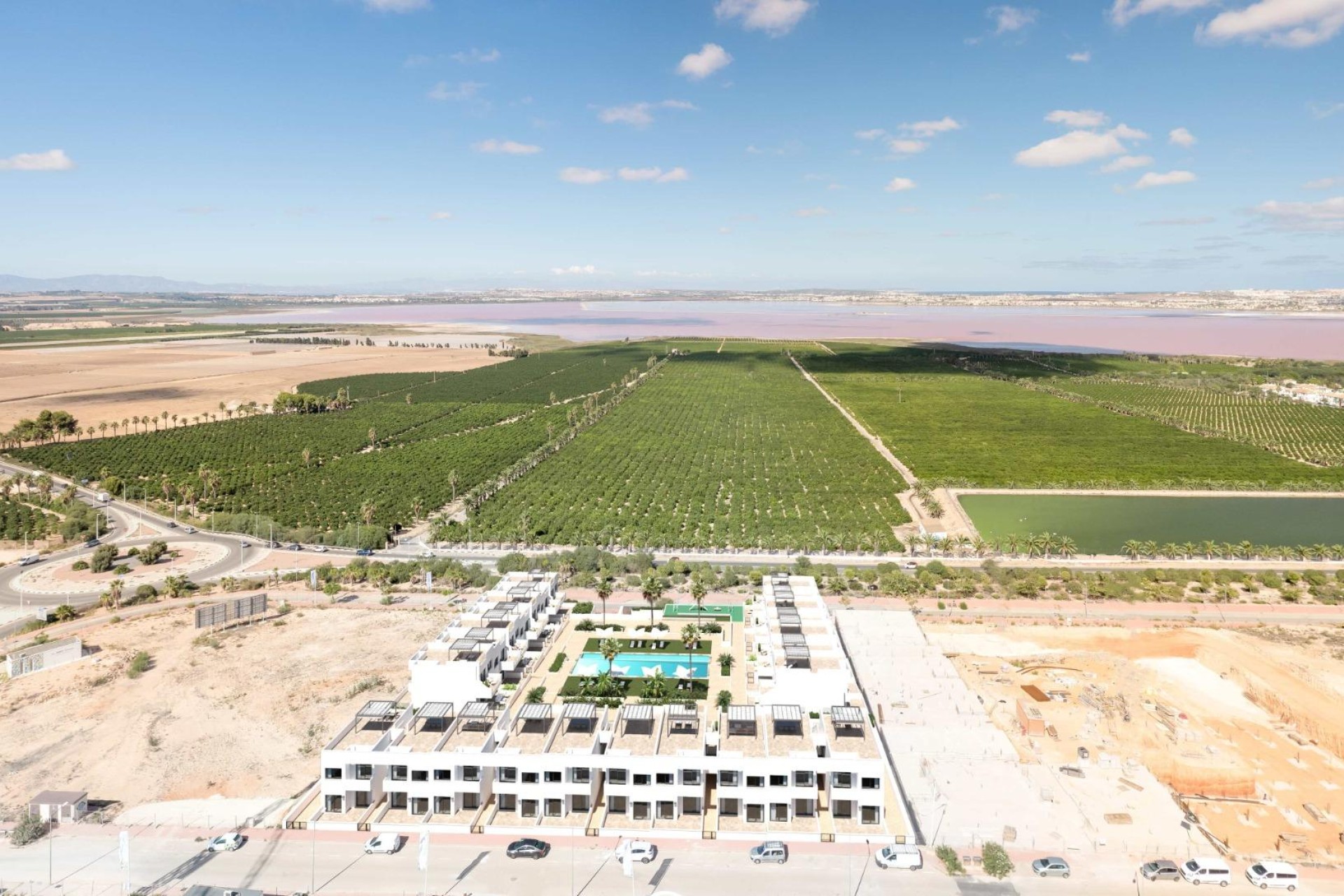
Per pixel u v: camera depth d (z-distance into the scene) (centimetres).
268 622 18975
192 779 12644
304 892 10025
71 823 11450
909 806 11725
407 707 13550
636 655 16725
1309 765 13000
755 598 19312
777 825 11419
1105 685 15588
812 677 13438
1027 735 13788
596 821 11550
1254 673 15788
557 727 12500
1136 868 10519
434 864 10600
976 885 10188
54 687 15638
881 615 18500
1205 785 12538
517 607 17150
